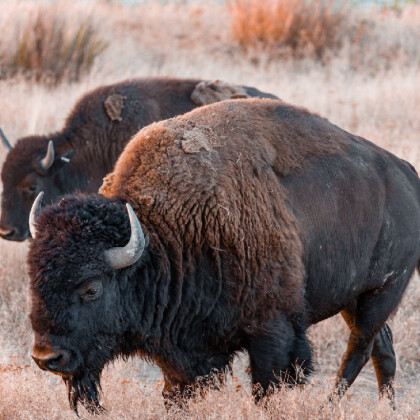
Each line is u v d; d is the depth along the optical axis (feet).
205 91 90.43
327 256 57.47
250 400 52.90
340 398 57.00
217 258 52.24
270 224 53.16
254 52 185.88
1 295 81.05
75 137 90.94
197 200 52.26
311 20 188.44
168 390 56.70
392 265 61.93
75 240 48.62
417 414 55.47
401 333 76.79
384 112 132.77
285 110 58.49
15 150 90.68
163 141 53.93
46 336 48.32
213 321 53.06
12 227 89.10
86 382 51.42
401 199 61.77
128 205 48.42
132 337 53.26
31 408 54.03
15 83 150.00
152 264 52.21
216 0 233.14
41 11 165.58
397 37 191.83
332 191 57.31
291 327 54.44
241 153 54.03
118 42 186.60
